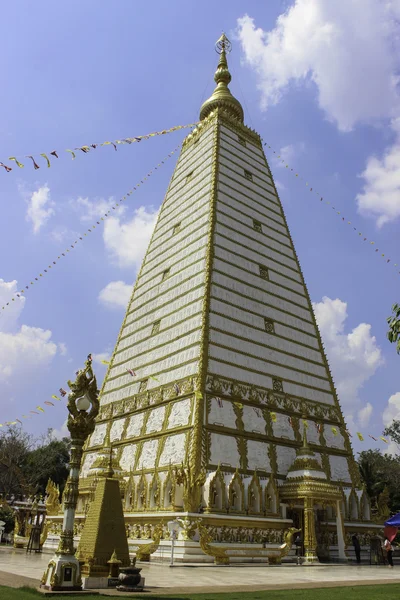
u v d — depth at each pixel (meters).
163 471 40.44
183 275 52.16
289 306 54.00
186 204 59.91
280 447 44.22
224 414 41.62
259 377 46.09
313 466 41.69
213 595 15.79
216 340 44.44
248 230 55.22
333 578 23.97
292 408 47.31
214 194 54.16
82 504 43.25
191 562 32.19
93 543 18.05
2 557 31.47
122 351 57.09
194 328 45.66
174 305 51.00
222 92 71.31
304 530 38.56
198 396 40.56
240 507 37.50
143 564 30.70
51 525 46.56
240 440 41.66
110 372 57.09
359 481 48.81
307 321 54.97
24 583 17.50
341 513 40.62
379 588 18.69
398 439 81.50
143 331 54.72
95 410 18.81
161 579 21.53
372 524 46.09
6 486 80.38
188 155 67.56
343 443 50.12
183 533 33.84
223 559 32.34
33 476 84.88
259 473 41.50
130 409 49.53
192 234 54.59
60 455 95.38
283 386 47.88
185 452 39.22
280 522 38.94
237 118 68.81
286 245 59.06
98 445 51.69
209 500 35.94
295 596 15.60
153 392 47.12
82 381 18.78
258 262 53.78
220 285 48.06
